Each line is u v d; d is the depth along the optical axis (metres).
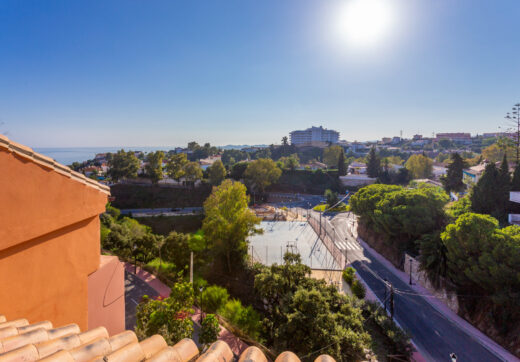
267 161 75.69
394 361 17.48
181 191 72.38
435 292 25.81
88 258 4.06
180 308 14.32
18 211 2.92
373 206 37.59
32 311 3.17
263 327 17.92
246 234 30.08
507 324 18.66
